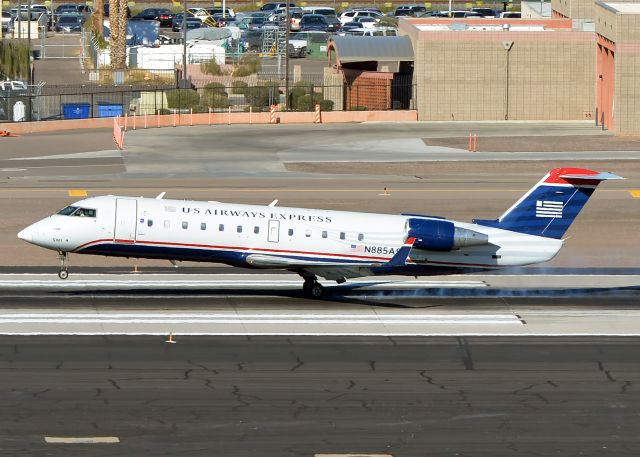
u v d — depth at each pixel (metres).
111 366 119.31
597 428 103.94
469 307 147.88
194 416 105.25
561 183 147.50
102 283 158.25
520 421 105.31
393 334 133.75
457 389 113.88
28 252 177.25
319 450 97.81
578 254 181.88
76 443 98.38
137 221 144.38
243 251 145.25
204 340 129.75
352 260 146.38
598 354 126.62
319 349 127.00
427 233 145.00
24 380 114.12
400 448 98.62
